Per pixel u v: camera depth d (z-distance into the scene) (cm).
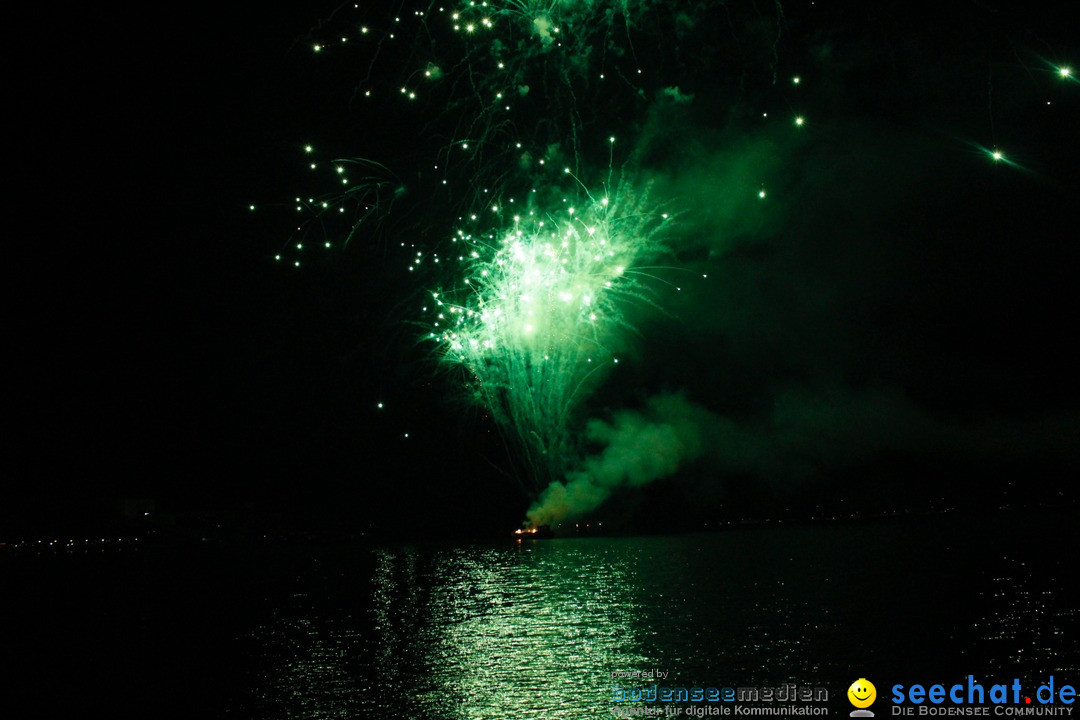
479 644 848
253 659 820
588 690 678
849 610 920
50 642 921
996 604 914
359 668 771
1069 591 967
